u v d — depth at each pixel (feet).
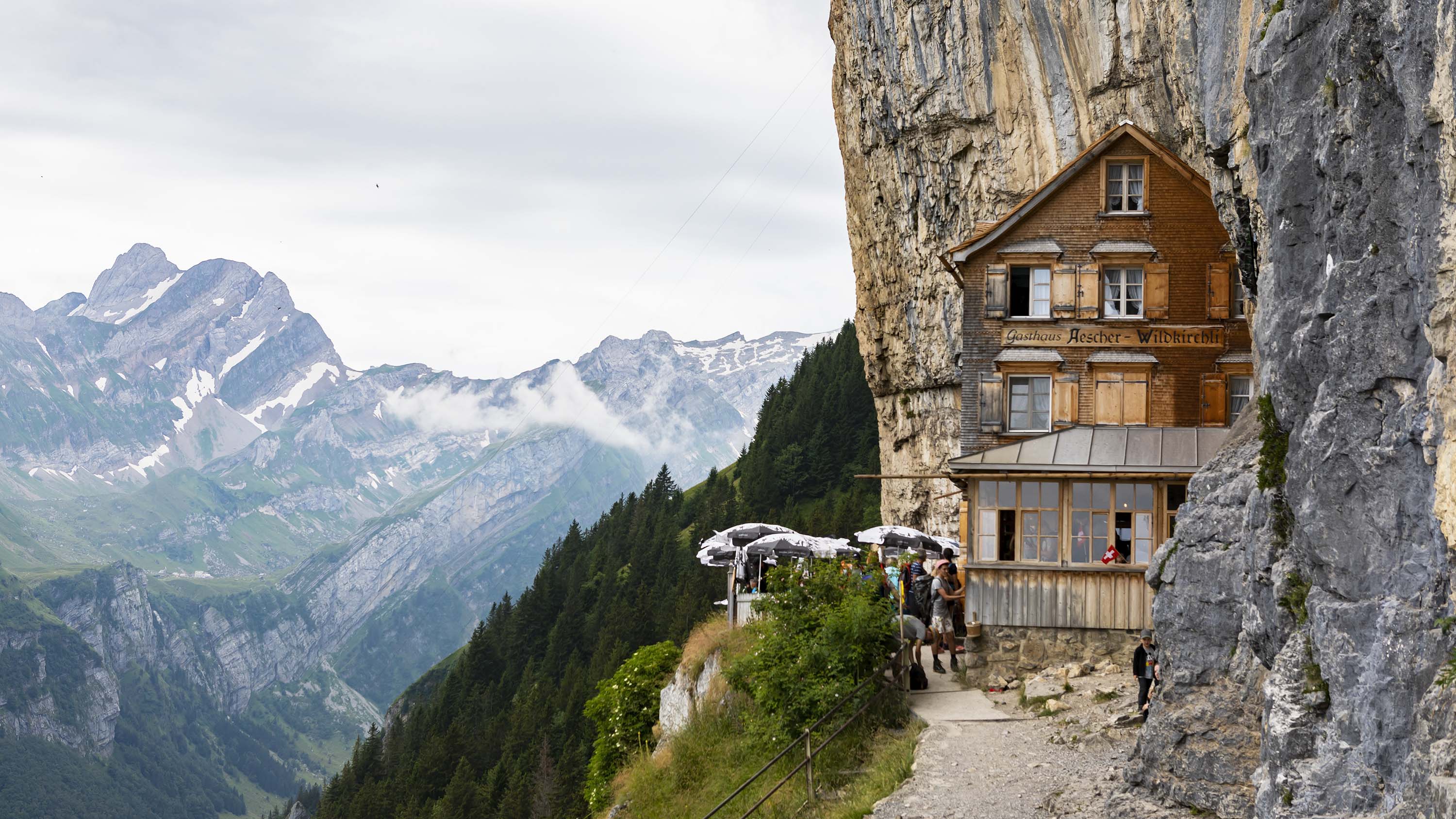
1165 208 113.60
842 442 483.10
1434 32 36.32
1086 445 87.15
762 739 81.41
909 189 179.11
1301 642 44.60
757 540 129.08
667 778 93.15
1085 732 68.03
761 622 102.12
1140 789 56.70
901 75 172.14
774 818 68.59
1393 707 38.42
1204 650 56.59
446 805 360.07
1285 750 42.98
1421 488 38.86
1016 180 157.28
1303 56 47.55
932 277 178.70
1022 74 153.28
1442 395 36.29
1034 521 86.17
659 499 593.83
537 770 338.54
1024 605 85.25
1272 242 50.08
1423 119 37.11
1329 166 43.78
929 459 191.52
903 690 79.15
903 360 193.67
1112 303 114.42
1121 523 85.05
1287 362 46.57
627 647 385.50
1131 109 139.54
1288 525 48.78
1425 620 37.63
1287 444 49.08
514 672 470.80
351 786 463.42
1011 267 115.96
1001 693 81.61
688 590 390.21
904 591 85.46
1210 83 75.36
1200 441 86.28
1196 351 112.37
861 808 62.18
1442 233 36.14
